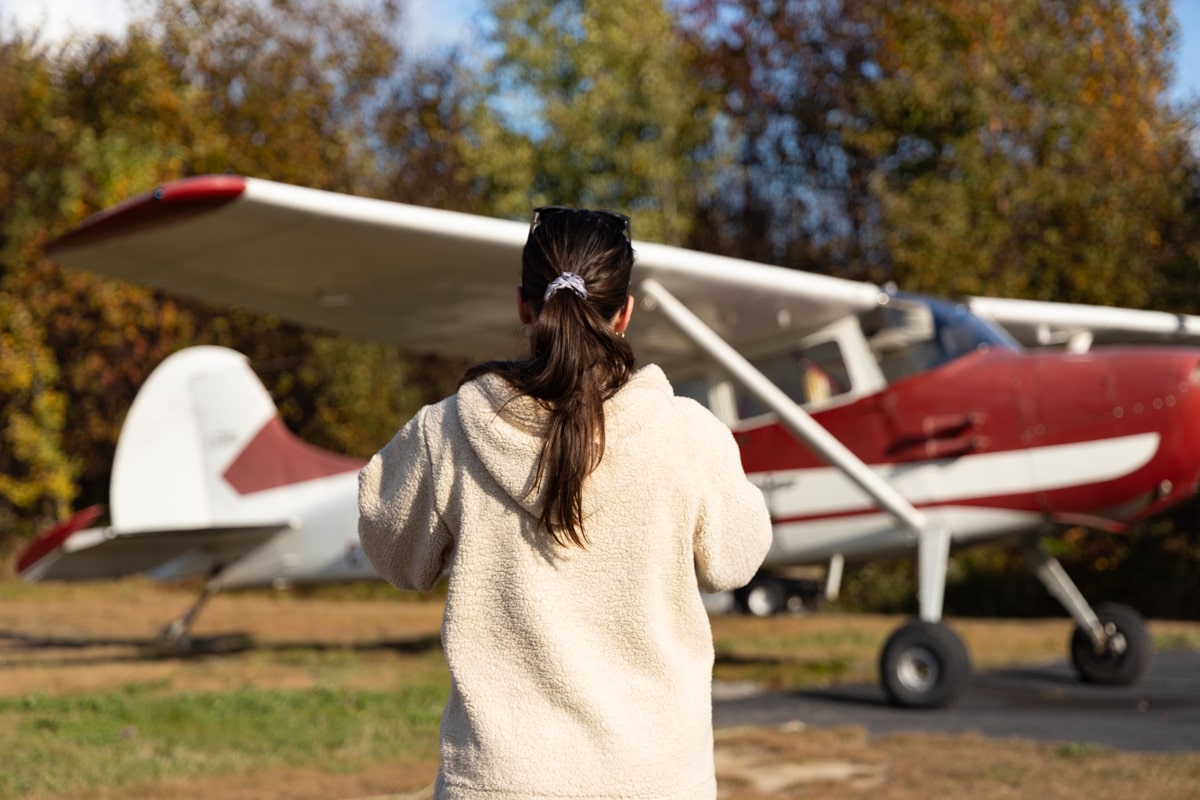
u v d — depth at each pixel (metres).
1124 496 6.73
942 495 7.18
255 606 13.93
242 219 6.12
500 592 1.48
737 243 20.31
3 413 18.81
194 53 21.78
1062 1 18.27
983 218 16.58
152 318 18.78
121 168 18.73
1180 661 8.66
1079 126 16.69
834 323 7.67
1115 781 4.16
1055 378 6.95
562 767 1.41
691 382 8.36
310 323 8.11
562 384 1.47
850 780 4.30
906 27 18.23
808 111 20.36
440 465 1.54
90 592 15.52
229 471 9.83
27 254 18.27
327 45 23.28
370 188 21.69
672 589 1.49
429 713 5.84
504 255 6.82
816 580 13.75
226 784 4.23
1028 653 9.17
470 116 22.31
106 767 4.45
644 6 19.86
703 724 1.49
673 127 19.41
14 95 19.56
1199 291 15.98
